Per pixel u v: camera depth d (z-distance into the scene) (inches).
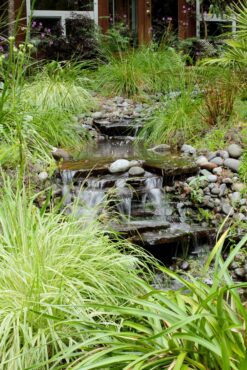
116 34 398.9
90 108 296.4
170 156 233.9
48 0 428.1
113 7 453.1
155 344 100.0
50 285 120.0
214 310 101.2
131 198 200.8
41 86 279.3
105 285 124.4
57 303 115.1
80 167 212.5
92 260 129.9
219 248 111.3
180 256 185.9
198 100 267.3
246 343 93.4
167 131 256.2
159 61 339.6
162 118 263.3
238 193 203.3
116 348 96.3
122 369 95.0
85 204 185.8
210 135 241.4
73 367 100.4
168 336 101.8
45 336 111.9
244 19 303.6
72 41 391.9
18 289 120.3
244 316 94.3
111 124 277.0
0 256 126.6
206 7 472.7
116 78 327.6
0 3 414.3
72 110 282.7
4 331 107.8
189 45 423.5
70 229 140.4
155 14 469.1
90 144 262.1
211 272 174.7
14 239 130.3
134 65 333.7
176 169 211.5
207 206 203.0
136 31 460.8
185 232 187.0
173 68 322.0
